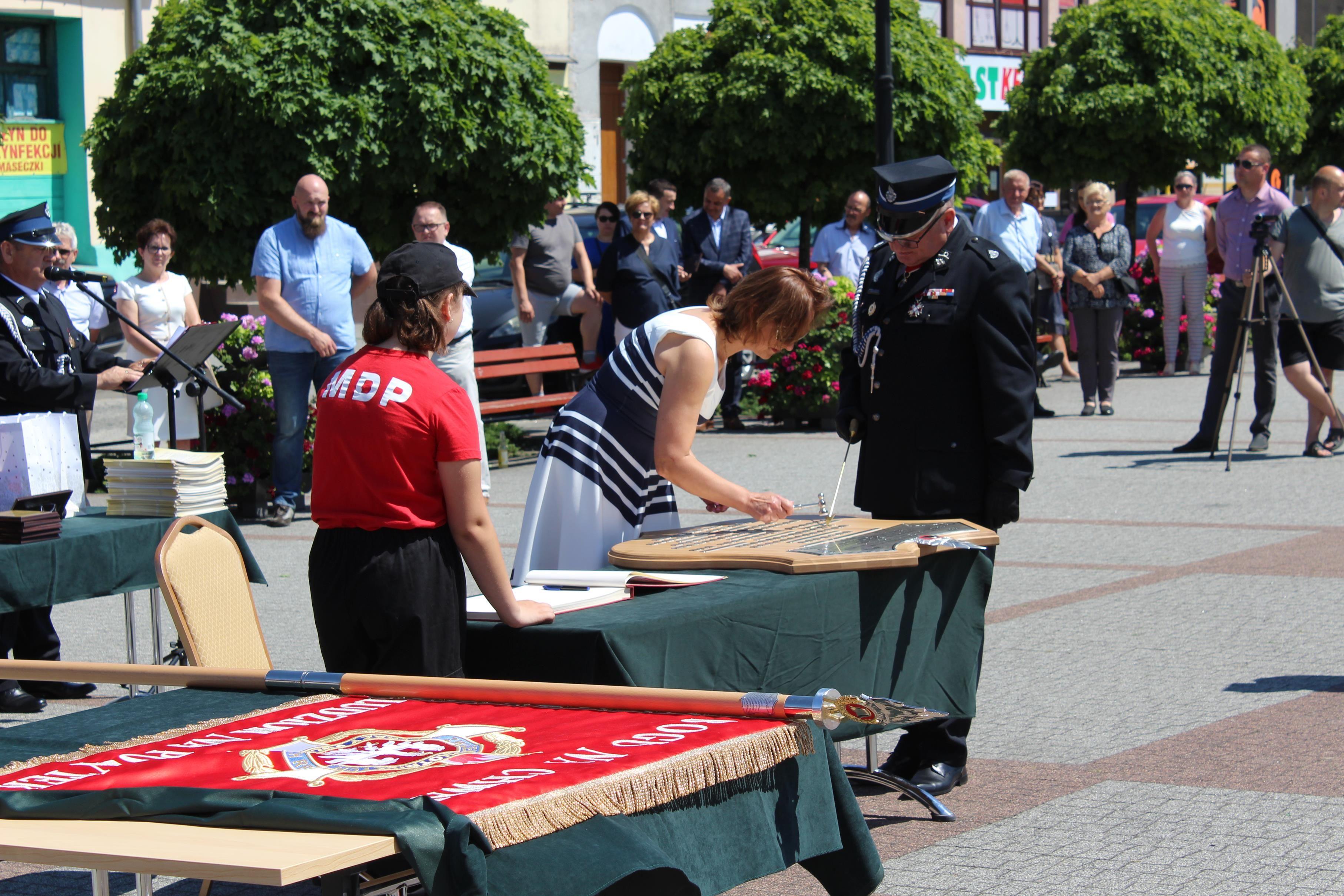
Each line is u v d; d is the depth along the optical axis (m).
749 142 15.95
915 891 3.98
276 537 9.55
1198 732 5.30
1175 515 9.55
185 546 4.36
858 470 5.09
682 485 4.46
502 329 13.93
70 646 7.11
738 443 13.25
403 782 2.59
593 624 3.61
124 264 18.95
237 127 11.22
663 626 3.62
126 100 11.52
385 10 11.47
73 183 18.91
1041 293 16.52
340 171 11.41
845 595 4.11
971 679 4.64
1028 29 31.64
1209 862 4.12
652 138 16.62
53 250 6.54
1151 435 13.04
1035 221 14.66
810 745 2.96
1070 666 6.24
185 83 11.14
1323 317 11.45
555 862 2.45
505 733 2.93
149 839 2.37
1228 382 11.74
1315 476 10.79
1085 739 5.28
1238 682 5.91
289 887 4.29
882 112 12.03
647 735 2.89
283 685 3.32
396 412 3.68
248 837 2.37
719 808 2.86
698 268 13.45
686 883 2.72
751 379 14.16
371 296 9.90
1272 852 4.18
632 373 4.62
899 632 4.34
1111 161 20.09
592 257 14.70
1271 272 11.41
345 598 3.71
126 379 7.03
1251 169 11.41
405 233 12.02
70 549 5.45
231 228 11.41
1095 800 4.66
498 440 12.36
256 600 7.79
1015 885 4.00
